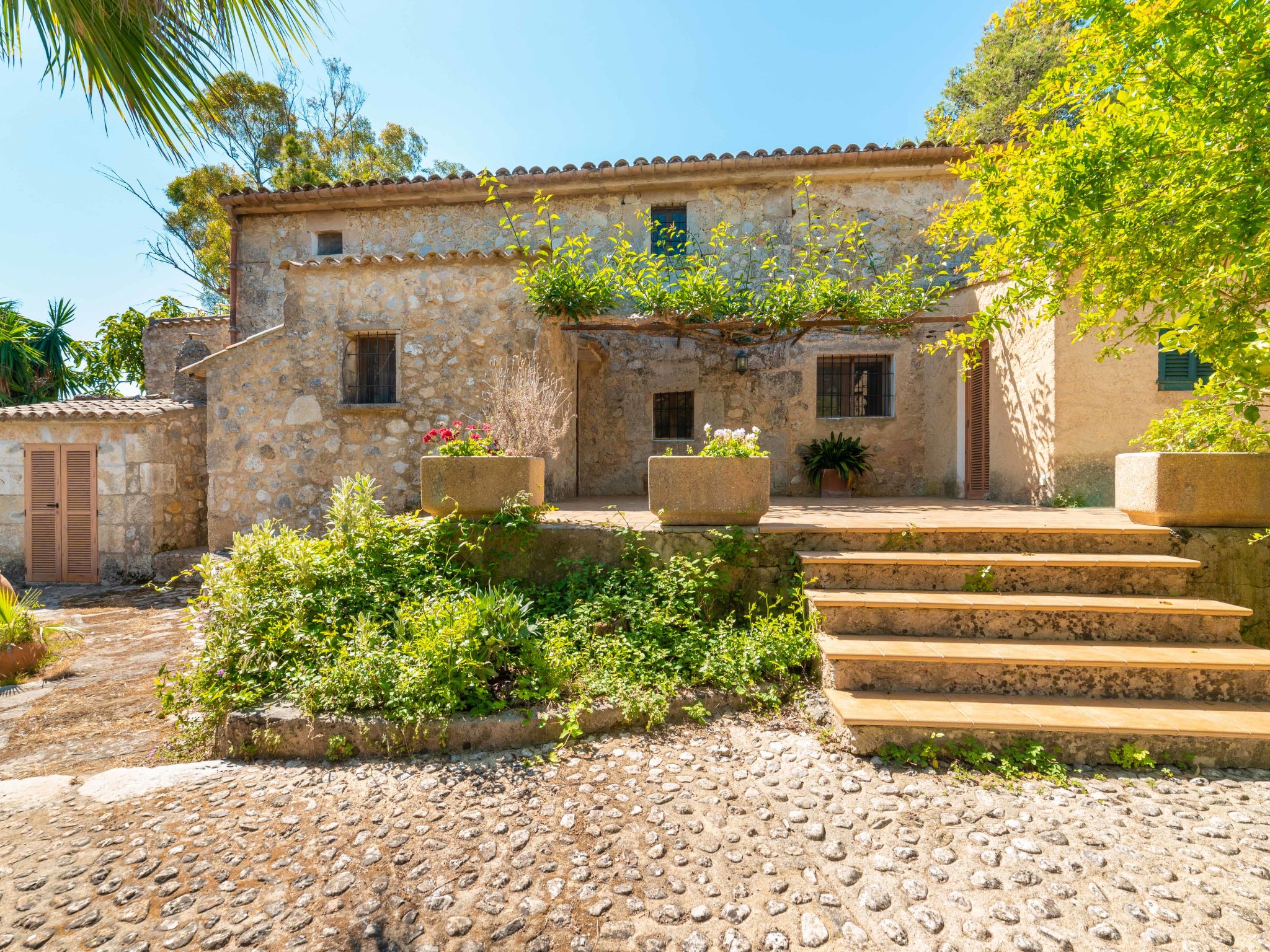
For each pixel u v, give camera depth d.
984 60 12.33
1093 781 2.22
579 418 8.85
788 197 8.18
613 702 2.71
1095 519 4.09
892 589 3.30
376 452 6.39
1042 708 2.48
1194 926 1.54
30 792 2.33
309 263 6.32
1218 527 3.31
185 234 16.00
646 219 8.13
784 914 1.62
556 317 6.29
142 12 2.32
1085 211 2.75
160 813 2.16
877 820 2.02
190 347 8.65
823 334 8.51
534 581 3.79
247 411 6.48
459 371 6.31
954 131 3.75
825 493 8.32
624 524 3.93
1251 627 3.24
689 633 3.22
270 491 6.45
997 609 2.94
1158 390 5.37
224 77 2.66
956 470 7.54
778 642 3.07
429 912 1.65
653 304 6.60
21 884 1.78
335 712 2.63
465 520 3.79
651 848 1.90
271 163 15.63
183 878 1.80
